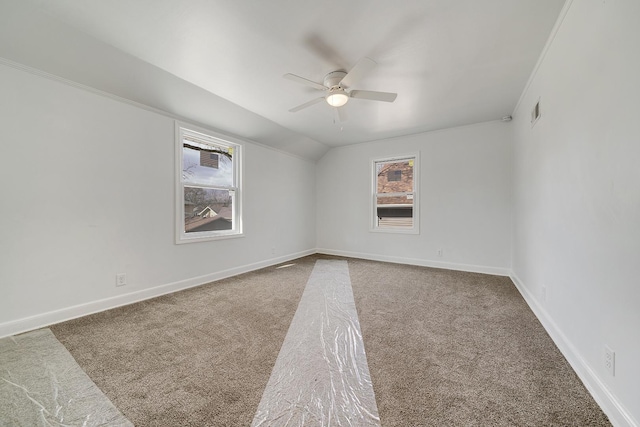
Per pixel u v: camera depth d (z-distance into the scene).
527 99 2.68
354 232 5.10
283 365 1.60
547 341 1.88
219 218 3.70
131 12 1.69
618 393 1.15
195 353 1.72
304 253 5.25
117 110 2.55
